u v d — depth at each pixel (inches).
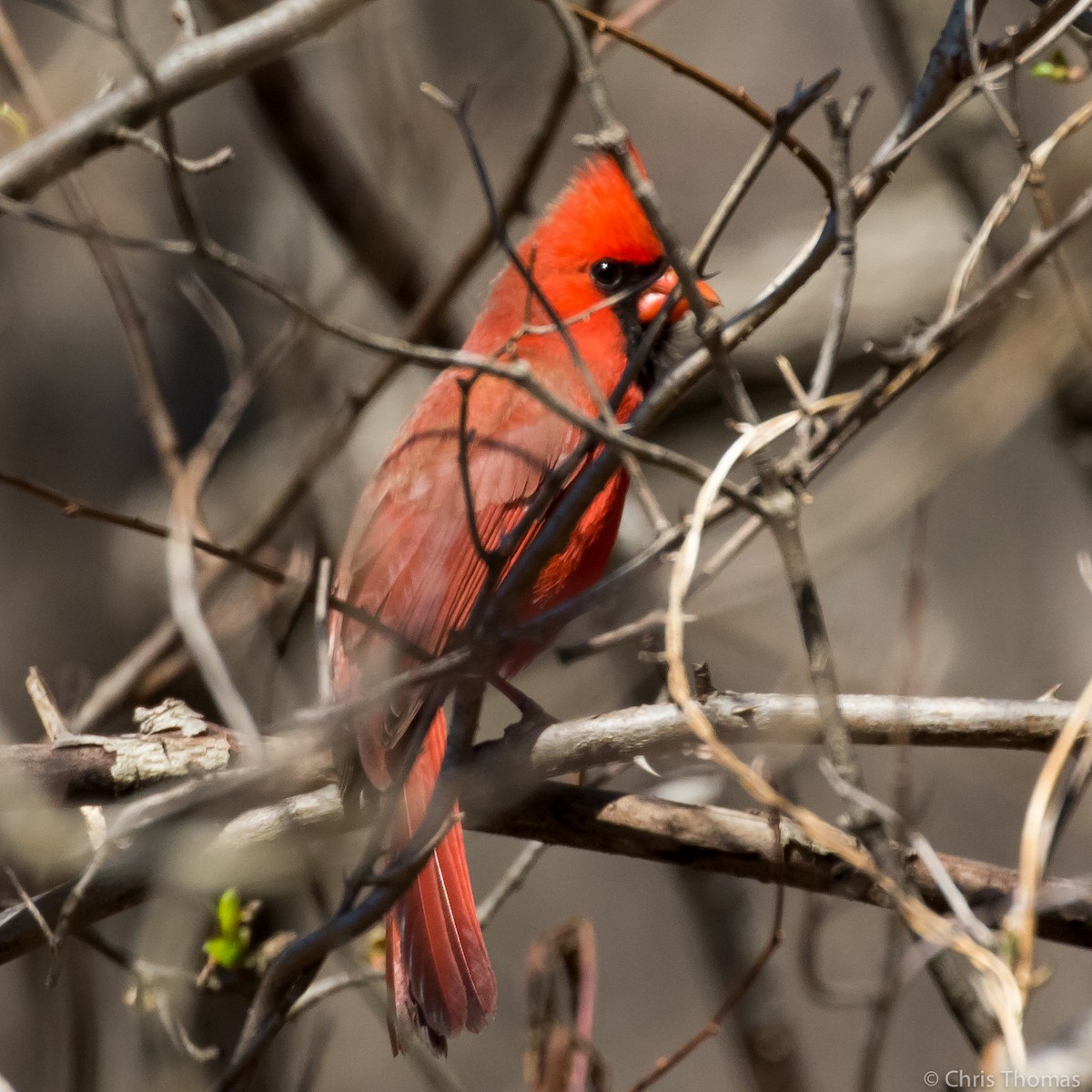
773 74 631.8
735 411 171.5
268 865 219.8
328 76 412.5
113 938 355.9
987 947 160.4
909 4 335.9
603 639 244.5
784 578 330.0
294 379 303.1
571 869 569.0
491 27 476.1
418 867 173.2
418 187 372.5
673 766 279.1
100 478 446.9
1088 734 183.5
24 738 426.9
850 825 164.9
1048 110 465.4
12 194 241.6
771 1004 354.0
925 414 325.4
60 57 394.0
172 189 173.2
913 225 499.5
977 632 524.4
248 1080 171.9
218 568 317.4
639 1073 546.3
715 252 543.2
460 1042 487.5
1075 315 213.5
